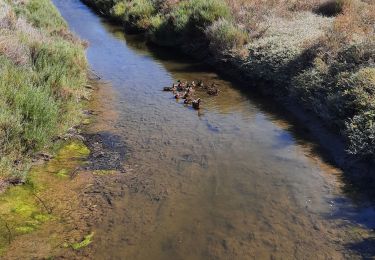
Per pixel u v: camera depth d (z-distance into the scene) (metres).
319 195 5.82
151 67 12.77
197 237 4.97
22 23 11.97
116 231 5.08
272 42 11.62
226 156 6.93
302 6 15.77
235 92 10.41
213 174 6.38
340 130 7.42
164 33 15.91
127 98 9.93
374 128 6.57
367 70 7.95
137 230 5.10
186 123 8.35
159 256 4.66
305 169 6.54
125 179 6.27
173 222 5.25
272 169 6.52
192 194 5.86
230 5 15.59
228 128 8.09
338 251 4.70
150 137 7.72
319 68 9.11
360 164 6.49
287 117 8.70
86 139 7.68
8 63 8.16
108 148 7.33
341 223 5.20
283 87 10.07
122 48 15.43
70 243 4.86
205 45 14.07
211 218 5.33
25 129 6.71
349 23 11.12
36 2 17.84
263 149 7.20
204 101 9.69
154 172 6.46
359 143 6.59
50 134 7.24
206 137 7.67
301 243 4.85
